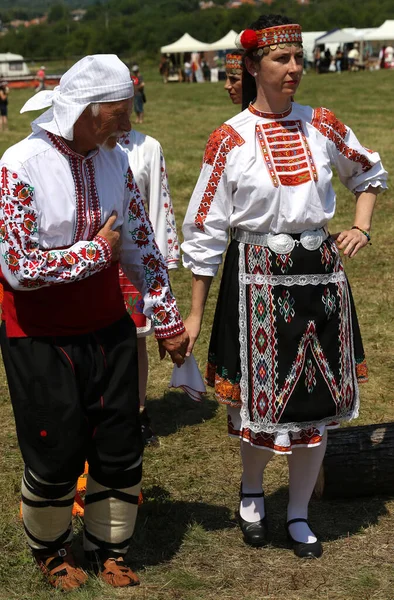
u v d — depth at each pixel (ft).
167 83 143.33
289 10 364.79
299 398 11.19
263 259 11.11
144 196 14.70
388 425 13.41
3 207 9.70
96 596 10.71
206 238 11.41
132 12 554.87
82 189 10.03
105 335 10.46
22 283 9.78
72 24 363.76
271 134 11.10
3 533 12.45
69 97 9.63
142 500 13.25
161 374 19.24
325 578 11.18
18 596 10.83
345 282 11.54
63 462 10.27
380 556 11.73
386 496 13.41
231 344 11.43
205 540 12.22
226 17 325.42
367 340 20.80
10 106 112.37
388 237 31.24
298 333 11.09
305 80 123.24
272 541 12.23
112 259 10.24
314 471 11.85
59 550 11.06
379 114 75.87
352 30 155.53
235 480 14.12
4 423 16.78
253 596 10.78
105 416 10.51
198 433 16.15
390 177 42.96
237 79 14.76
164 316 10.98
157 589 10.93
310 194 11.00
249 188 10.98
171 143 62.08
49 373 10.18
